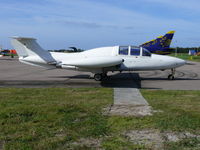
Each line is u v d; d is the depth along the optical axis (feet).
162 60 39.78
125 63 39.52
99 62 35.27
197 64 104.68
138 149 10.35
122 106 18.56
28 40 40.93
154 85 33.78
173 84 35.12
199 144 10.95
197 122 14.08
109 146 10.66
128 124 13.80
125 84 34.83
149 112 16.58
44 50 41.63
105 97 22.72
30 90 27.14
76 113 16.21
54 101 20.26
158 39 89.61
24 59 41.70
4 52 242.17
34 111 16.39
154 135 12.08
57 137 11.71
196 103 19.63
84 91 26.76
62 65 40.29
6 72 57.11
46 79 41.65
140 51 39.65
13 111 16.29
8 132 12.38
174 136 11.95
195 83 36.52
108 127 13.30
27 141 11.19
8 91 26.21
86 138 11.66
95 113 16.31
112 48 40.40
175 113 16.15
